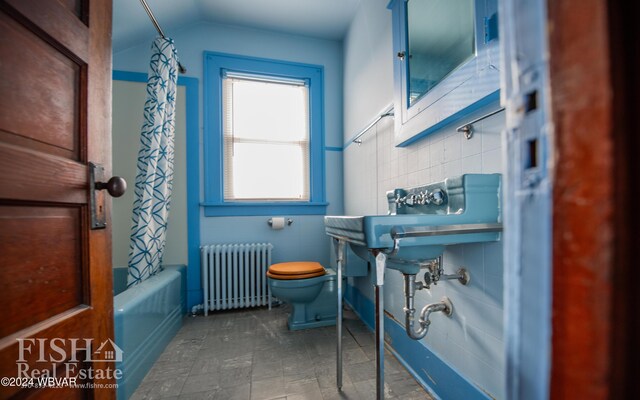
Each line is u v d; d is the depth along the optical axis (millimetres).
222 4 1983
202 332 1694
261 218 2219
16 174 409
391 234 709
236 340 1584
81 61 562
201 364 1337
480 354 894
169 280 1599
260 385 1167
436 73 1061
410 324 894
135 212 1662
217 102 2158
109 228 643
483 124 878
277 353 1432
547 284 193
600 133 168
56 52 501
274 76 2287
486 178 820
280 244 2246
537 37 202
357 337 1592
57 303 490
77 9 564
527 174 207
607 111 166
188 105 2094
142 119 1984
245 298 2029
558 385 186
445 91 964
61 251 504
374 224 718
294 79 2344
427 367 1134
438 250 855
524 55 211
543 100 197
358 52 2002
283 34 2307
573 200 180
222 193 2160
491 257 855
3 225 395
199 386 1168
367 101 1838
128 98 1972
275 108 2348
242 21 2158
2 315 388
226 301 2010
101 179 613
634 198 164
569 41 182
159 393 1128
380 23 1642
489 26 767
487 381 865
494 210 827
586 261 173
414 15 1205
